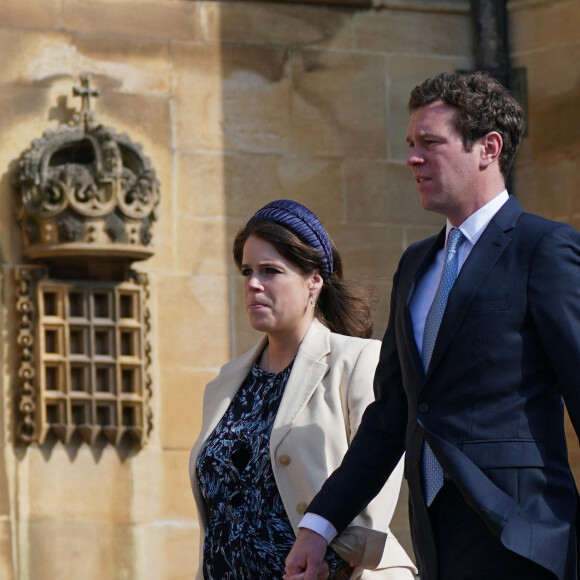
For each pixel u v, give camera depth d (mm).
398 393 9734
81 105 18734
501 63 20812
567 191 20344
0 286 18047
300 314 11039
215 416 11016
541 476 8625
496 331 8789
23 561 17797
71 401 18016
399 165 20469
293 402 10633
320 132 20172
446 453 8688
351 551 10273
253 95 19891
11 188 18266
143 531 18359
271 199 19766
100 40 19188
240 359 11305
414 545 9258
